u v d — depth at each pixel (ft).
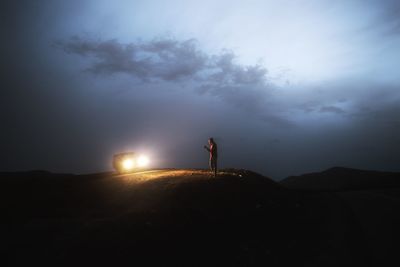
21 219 49.39
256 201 66.39
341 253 48.29
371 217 69.31
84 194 62.44
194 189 62.59
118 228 43.09
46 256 35.81
